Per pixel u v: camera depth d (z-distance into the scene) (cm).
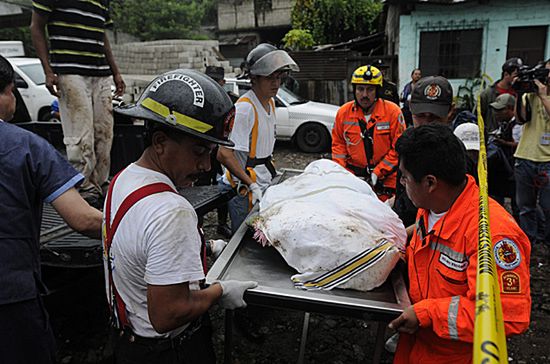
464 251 145
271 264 184
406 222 238
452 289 149
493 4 957
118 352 145
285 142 1002
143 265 126
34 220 157
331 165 226
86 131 345
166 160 131
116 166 439
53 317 298
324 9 1647
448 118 237
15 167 148
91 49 341
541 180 383
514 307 129
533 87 368
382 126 320
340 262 163
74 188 161
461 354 150
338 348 284
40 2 310
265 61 260
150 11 2178
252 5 2397
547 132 373
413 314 141
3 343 149
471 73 1007
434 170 143
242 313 284
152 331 136
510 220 140
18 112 477
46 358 161
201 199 282
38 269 160
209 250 208
